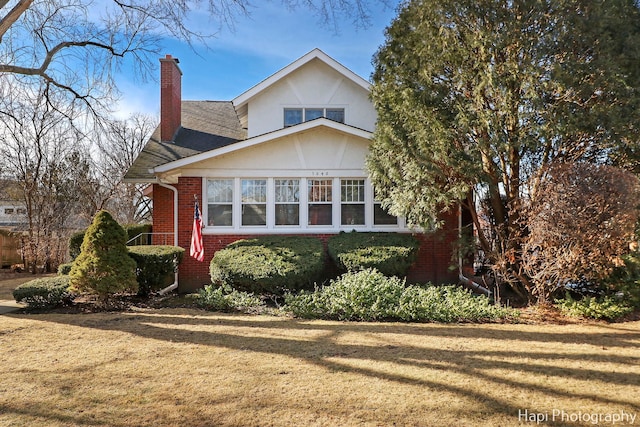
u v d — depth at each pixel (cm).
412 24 871
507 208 889
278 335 638
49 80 1077
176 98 1441
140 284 948
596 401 402
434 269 1151
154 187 1235
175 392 420
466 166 808
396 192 905
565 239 731
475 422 361
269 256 962
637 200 687
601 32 707
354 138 1146
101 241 852
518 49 751
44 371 478
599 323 731
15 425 352
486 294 970
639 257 737
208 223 1127
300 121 1348
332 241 1062
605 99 724
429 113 830
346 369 487
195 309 850
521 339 620
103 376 464
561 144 815
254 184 1143
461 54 800
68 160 1880
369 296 783
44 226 1712
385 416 371
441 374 471
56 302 852
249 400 402
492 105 813
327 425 355
